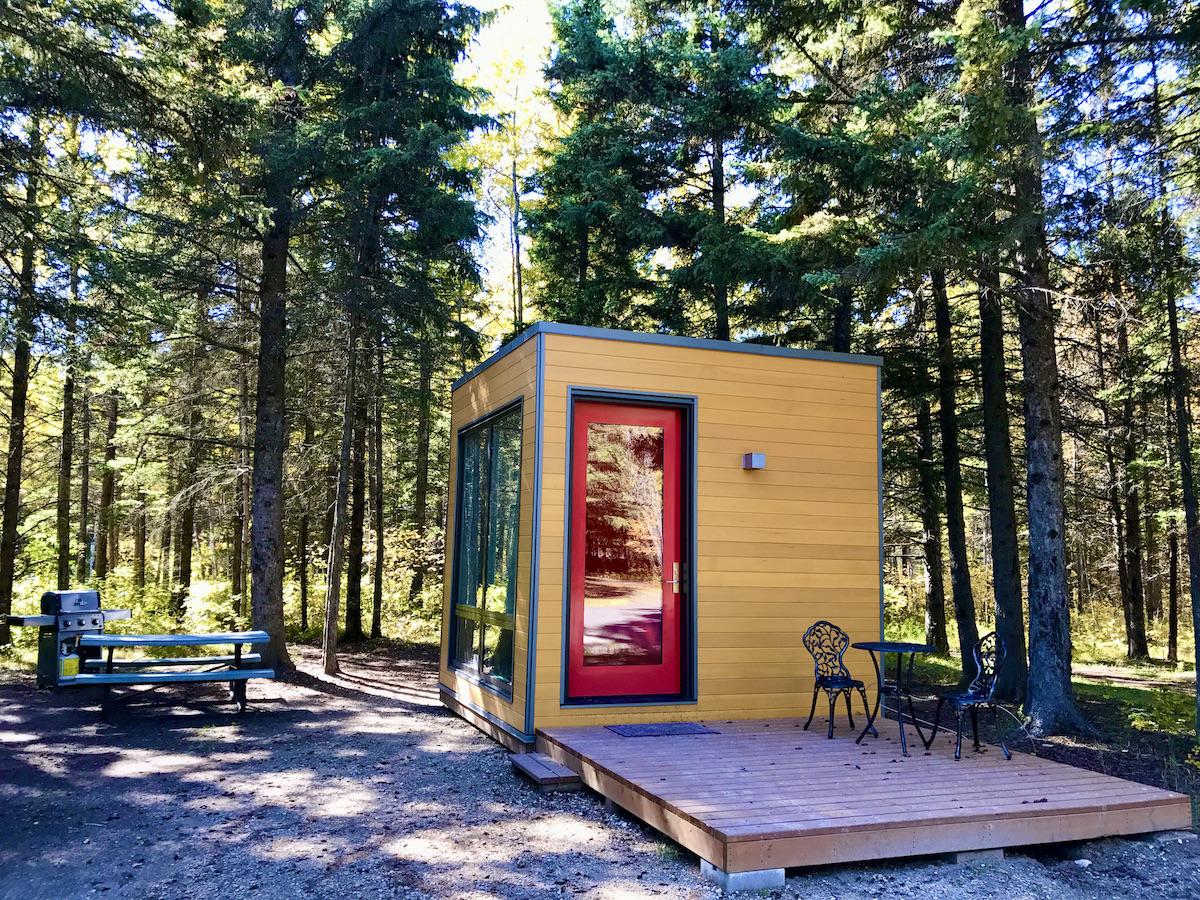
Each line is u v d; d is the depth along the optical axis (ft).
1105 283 27.02
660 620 21.99
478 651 25.36
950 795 14.84
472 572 26.63
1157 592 70.18
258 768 19.69
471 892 12.19
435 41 33.71
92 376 39.47
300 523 53.26
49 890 12.31
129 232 30.96
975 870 13.52
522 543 21.40
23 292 26.27
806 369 23.72
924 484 44.06
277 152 29.01
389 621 55.83
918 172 24.56
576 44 39.63
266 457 33.01
